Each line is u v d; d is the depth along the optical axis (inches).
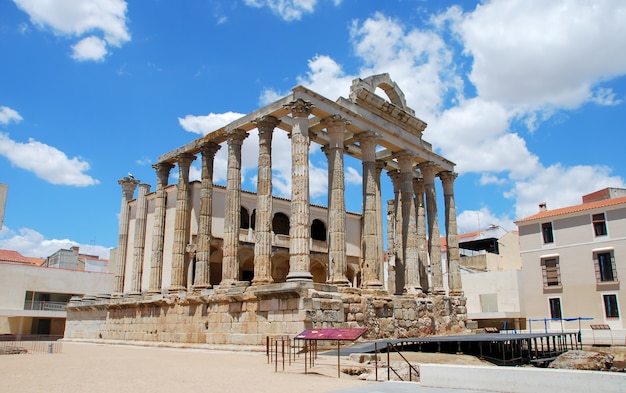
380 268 1450.5
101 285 2615.7
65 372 730.8
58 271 2484.0
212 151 1550.2
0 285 2315.5
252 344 1174.3
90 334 1843.0
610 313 1772.9
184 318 1406.3
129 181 1983.3
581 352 1048.8
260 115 1362.0
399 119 1615.4
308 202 1233.4
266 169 1328.7
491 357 1005.8
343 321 1166.3
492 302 2236.7
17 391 538.9
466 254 2699.3
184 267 1557.6
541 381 501.7
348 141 1582.2
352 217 2176.4
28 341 2005.4
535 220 2006.6
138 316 1605.6
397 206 1750.7
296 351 1048.8
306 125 1269.7
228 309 1268.5
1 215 1202.6
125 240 1907.0
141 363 893.2
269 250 1280.8
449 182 1827.0
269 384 608.1
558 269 1923.0
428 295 1615.4
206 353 1153.4
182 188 1604.3
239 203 1421.0
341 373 756.0
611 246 1800.0
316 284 1147.3
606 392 466.9
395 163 1784.0
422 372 577.9
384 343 1002.1
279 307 1140.5
